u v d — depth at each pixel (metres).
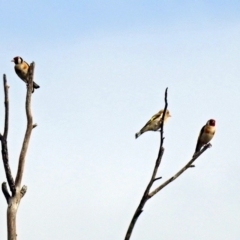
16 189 12.84
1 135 12.75
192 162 12.95
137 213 12.30
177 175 12.77
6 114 12.87
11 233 12.57
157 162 12.48
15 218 12.68
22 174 13.08
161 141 12.58
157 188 12.51
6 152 12.73
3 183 12.80
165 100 12.70
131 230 12.26
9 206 12.73
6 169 12.73
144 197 12.40
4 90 12.84
